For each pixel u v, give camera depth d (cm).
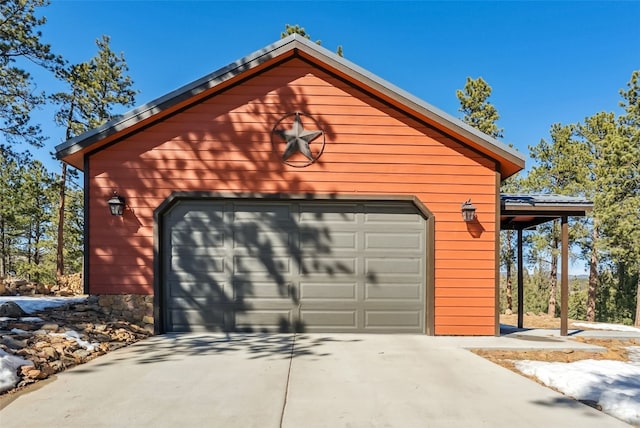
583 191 1656
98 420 298
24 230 2705
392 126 671
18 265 2347
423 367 454
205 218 663
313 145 667
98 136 623
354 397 353
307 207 672
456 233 662
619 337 672
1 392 349
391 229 674
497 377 417
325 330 658
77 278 1423
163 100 629
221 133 660
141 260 640
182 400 341
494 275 658
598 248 1625
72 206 2352
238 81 665
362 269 668
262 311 658
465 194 667
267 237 666
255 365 455
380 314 663
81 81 1797
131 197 645
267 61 649
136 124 630
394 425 295
